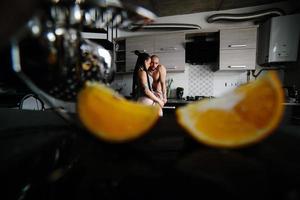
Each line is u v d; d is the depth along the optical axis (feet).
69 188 0.85
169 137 1.15
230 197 0.59
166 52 10.12
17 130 1.14
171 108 8.72
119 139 0.75
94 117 0.77
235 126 0.76
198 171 0.67
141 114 0.83
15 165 0.76
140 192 0.73
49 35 0.70
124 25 0.94
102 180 0.80
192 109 0.80
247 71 9.80
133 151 0.85
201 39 9.96
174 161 0.79
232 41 9.00
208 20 9.89
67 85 0.86
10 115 1.67
